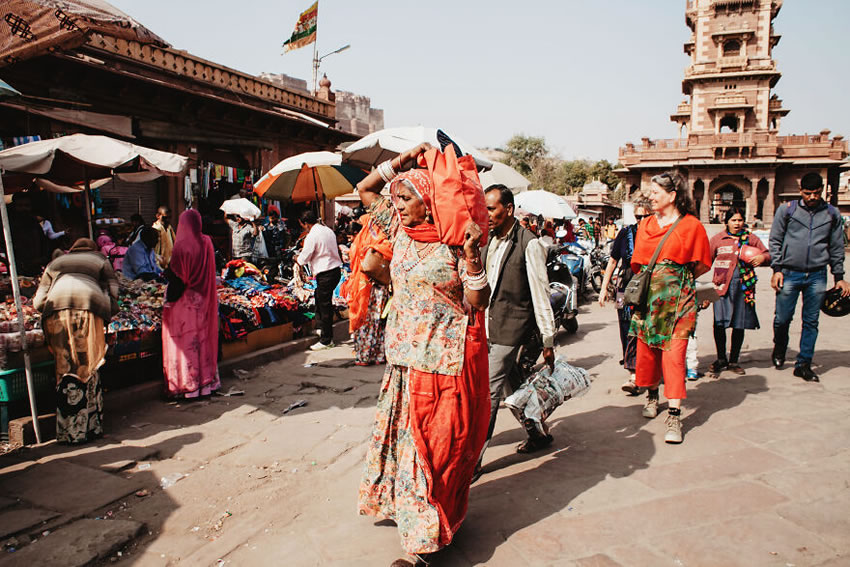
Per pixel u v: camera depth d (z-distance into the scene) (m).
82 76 9.04
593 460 3.83
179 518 3.18
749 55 44.59
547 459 3.89
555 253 8.29
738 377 5.75
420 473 2.55
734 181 43.97
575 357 7.07
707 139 43.81
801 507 3.11
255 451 4.11
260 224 12.85
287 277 11.32
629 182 47.62
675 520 3.01
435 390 2.51
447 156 2.52
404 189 2.52
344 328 8.43
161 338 5.51
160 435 4.41
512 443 4.24
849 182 63.78
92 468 3.78
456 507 2.73
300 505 3.31
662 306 4.25
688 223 4.20
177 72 10.94
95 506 3.26
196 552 2.83
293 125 14.09
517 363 3.99
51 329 4.14
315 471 3.79
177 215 11.50
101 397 4.39
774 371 5.92
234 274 8.19
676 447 4.00
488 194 3.54
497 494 3.39
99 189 10.15
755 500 3.20
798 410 4.67
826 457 3.75
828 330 8.05
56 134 8.80
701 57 45.50
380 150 6.29
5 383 4.22
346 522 3.10
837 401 4.87
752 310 5.69
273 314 7.12
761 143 42.44
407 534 2.52
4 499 3.32
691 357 5.68
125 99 9.96
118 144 6.02
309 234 7.40
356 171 8.68
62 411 4.16
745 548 2.74
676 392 4.14
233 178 12.55
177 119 11.09
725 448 3.95
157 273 7.40
